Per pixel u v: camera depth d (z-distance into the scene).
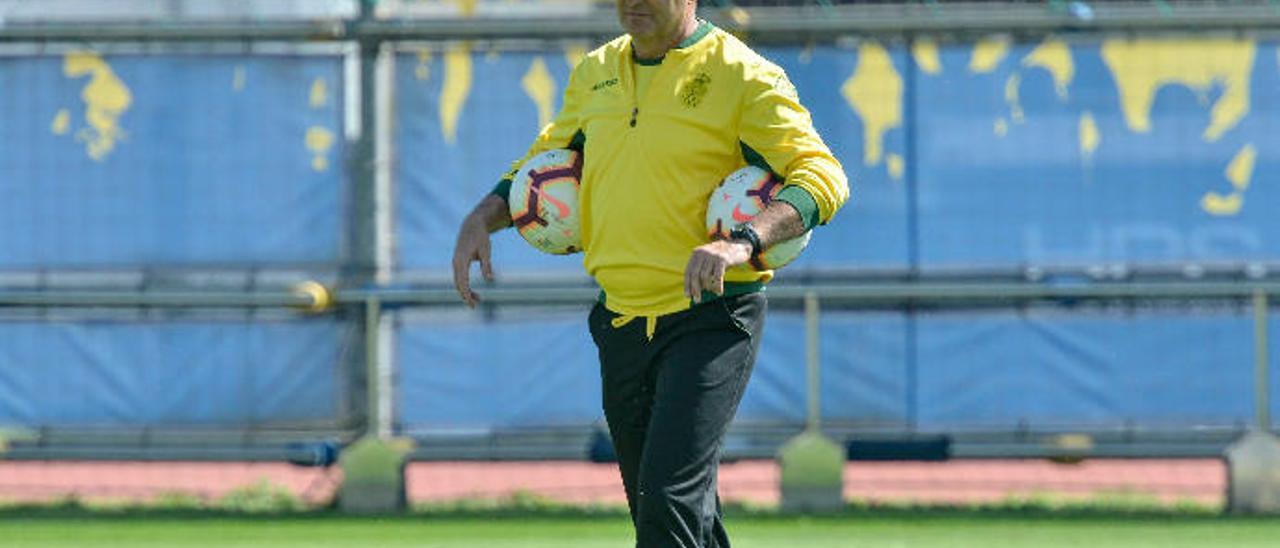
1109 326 36.50
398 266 36.75
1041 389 36.50
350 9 36.75
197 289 36.72
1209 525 34.47
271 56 36.66
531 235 18.55
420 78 36.69
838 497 36.03
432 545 31.56
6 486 39.56
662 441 16.95
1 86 36.75
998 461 38.66
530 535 32.94
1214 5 36.31
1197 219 36.31
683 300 17.39
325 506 37.00
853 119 36.31
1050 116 36.31
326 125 36.69
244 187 36.69
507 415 36.75
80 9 36.59
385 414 36.69
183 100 36.72
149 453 36.78
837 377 36.47
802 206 16.75
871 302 36.47
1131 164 36.31
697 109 17.36
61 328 36.91
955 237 36.38
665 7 17.22
